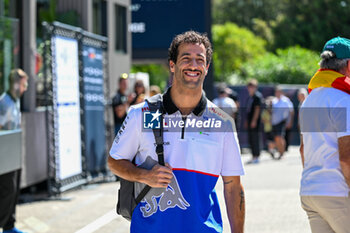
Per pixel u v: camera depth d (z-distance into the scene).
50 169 13.13
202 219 4.18
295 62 40.34
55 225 9.52
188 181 4.20
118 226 9.37
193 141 4.23
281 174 15.66
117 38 20.50
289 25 61.50
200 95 4.23
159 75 43.09
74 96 13.02
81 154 13.45
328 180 4.79
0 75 8.98
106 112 15.95
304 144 4.99
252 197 11.87
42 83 13.52
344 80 4.81
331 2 60.47
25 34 12.66
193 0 25.61
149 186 4.21
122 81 14.80
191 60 4.16
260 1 67.31
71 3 16.27
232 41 49.06
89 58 14.10
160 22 25.94
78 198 12.14
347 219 4.77
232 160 4.34
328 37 59.88
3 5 12.18
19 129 9.30
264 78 40.09
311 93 4.95
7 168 8.65
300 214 10.02
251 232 8.74
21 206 11.32
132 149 4.30
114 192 12.81
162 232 4.16
